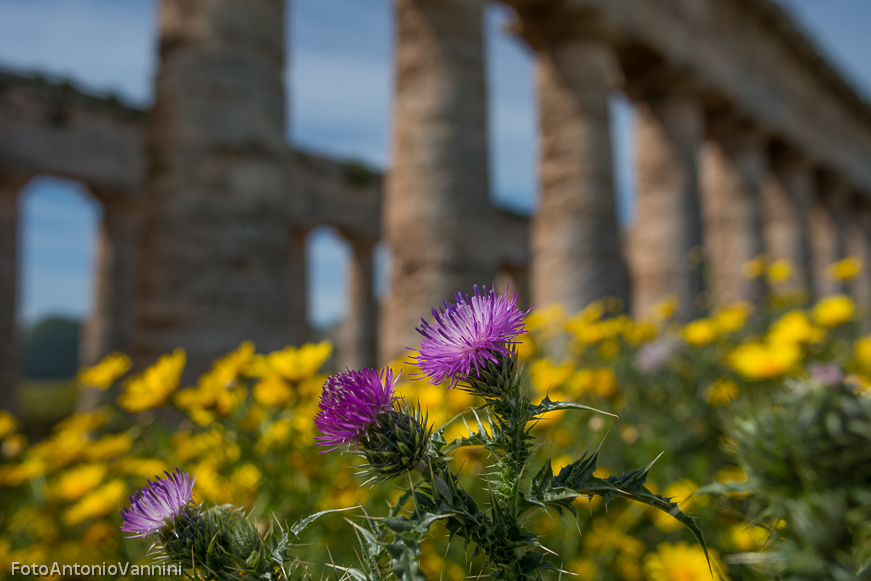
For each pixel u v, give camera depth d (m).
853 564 1.14
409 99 10.32
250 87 8.23
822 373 1.38
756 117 19.11
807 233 22.34
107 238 19.53
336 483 2.14
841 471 1.23
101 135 18.48
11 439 3.91
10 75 16.62
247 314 7.80
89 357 19.42
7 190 17.02
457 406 2.20
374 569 0.76
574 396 2.95
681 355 4.34
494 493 0.82
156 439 3.09
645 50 14.89
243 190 8.01
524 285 31.52
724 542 2.21
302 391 2.33
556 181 12.90
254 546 0.84
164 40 8.34
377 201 25.84
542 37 13.43
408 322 9.71
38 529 2.68
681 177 15.55
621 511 2.67
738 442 1.42
